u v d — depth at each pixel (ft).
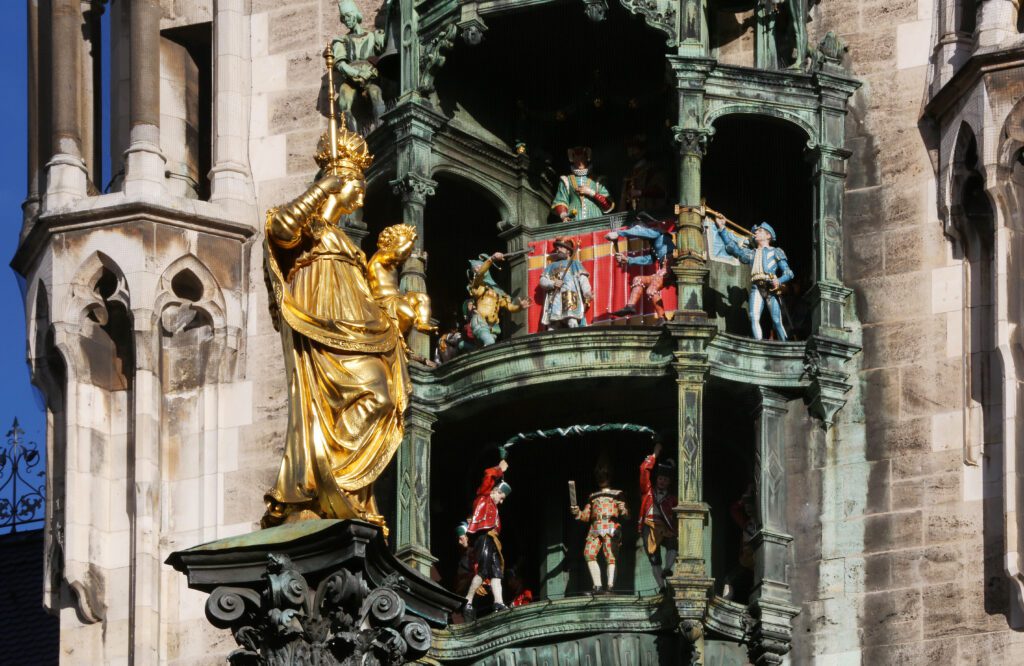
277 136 185.98
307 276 146.00
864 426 171.73
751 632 168.45
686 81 175.42
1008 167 170.81
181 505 179.32
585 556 173.27
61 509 179.32
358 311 145.38
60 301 180.45
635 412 176.76
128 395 180.55
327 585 136.05
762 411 172.35
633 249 178.91
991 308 171.42
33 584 198.08
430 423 174.81
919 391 171.42
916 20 178.40
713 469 177.06
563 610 168.76
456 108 182.50
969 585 166.61
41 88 187.73
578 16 178.09
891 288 173.88
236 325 182.19
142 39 185.37
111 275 181.47
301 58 187.01
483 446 178.50
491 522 173.68
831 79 176.96
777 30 180.45
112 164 186.70
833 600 168.86
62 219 181.47
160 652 176.55
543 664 169.48
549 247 181.88
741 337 172.76
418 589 139.95
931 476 169.58
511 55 182.39
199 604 177.37
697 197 174.19
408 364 171.01
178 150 187.21
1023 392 167.94
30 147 187.62
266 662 135.85
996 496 167.94
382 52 183.73
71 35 186.70
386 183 180.75
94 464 179.01
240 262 183.32
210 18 188.34
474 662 170.50
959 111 173.88
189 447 180.14
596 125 185.47
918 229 174.40
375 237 184.03
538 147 184.96
